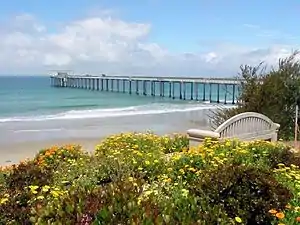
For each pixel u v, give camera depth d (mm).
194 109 42562
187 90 105000
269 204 4180
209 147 7293
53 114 36906
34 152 18094
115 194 3055
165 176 5477
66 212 2896
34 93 78438
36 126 28016
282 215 3863
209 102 56906
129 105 50312
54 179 5914
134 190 3279
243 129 10195
